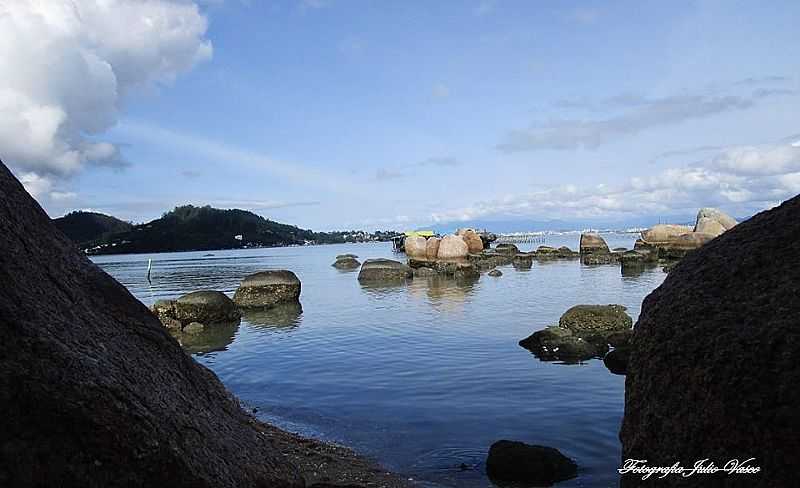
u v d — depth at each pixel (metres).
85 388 3.76
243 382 13.52
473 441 8.88
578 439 8.74
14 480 3.37
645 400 4.42
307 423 10.22
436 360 14.52
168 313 22.81
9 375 3.51
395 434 9.40
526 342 15.79
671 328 4.37
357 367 14.33
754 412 3.49
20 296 3.97
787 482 3.26
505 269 47.16
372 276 42.78
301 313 25.88
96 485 3.62
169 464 4.00
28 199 5.05
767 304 3.87
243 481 4.66
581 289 30.88
